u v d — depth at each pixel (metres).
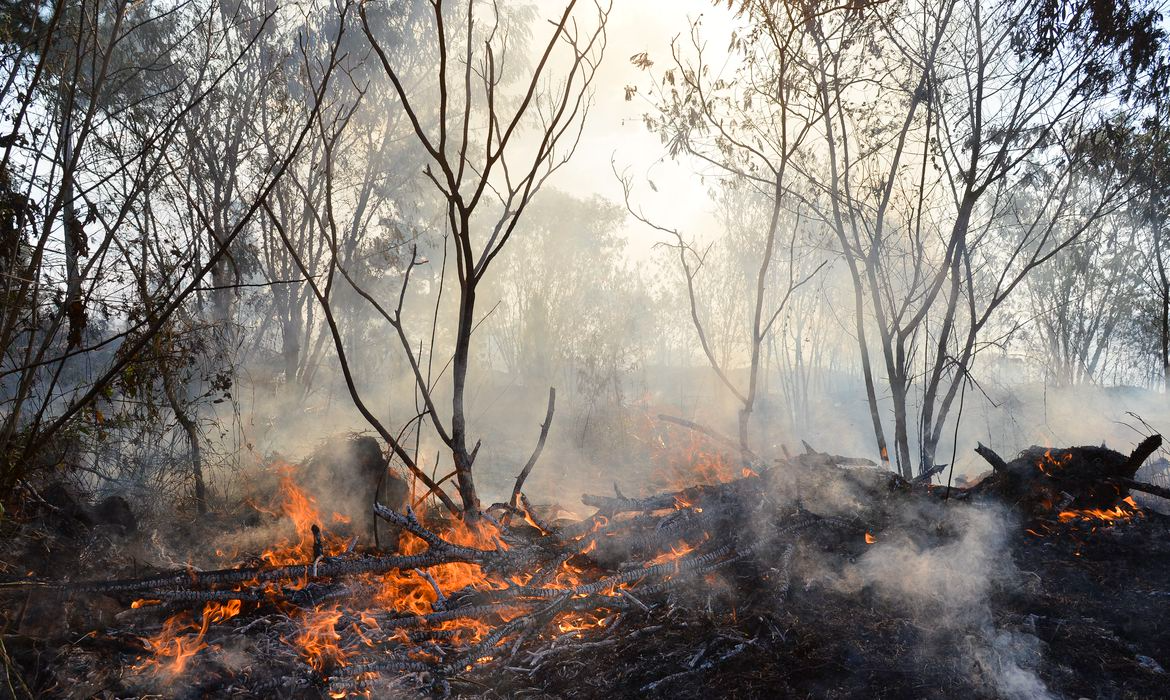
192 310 7.49
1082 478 4.54
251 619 3.58
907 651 3.15
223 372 6.35
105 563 3.92
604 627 3.61
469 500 4.39
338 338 4.18
